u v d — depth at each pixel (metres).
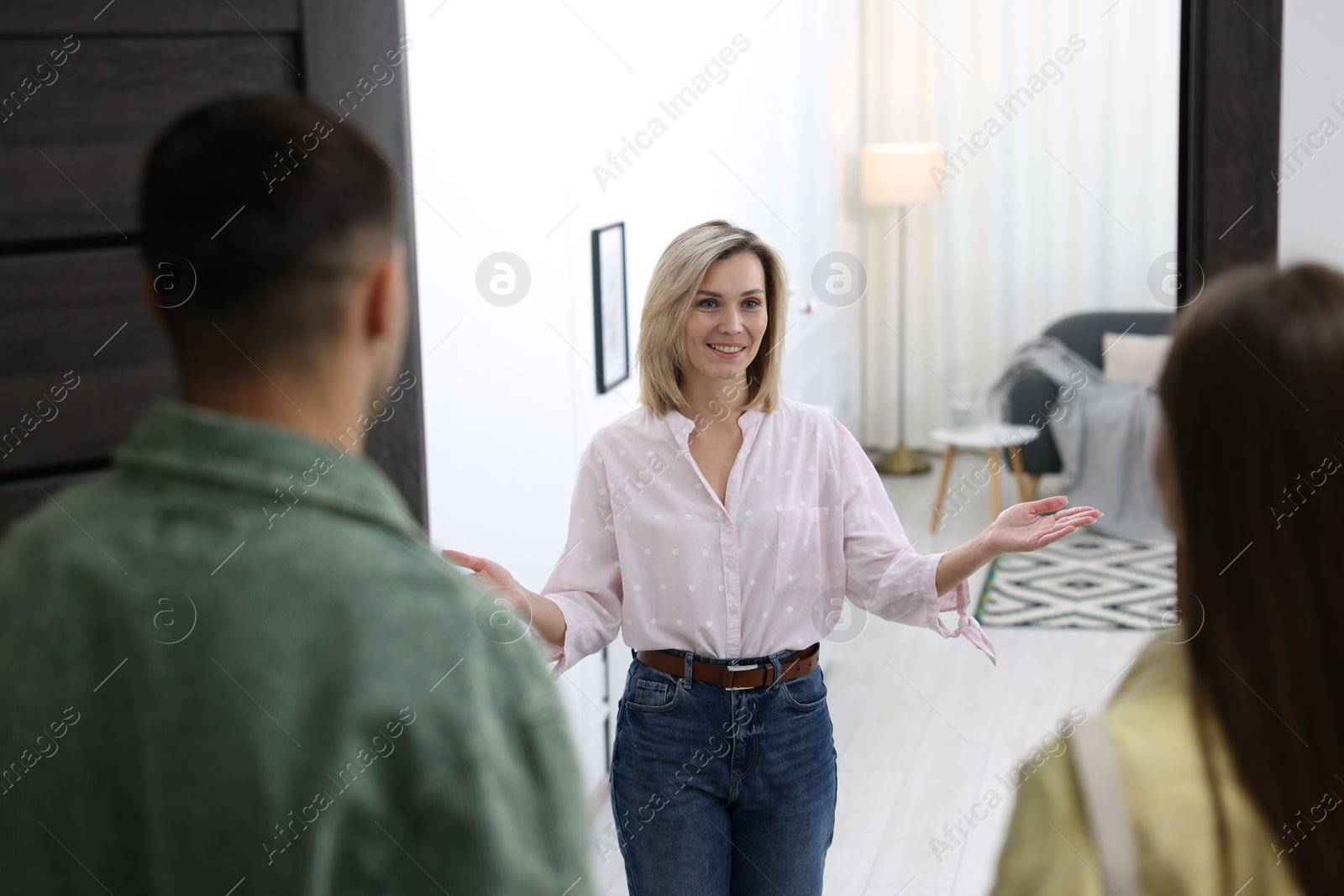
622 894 2.63
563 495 2.91
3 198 1.08
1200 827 0.64
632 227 3.25
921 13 6.21
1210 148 1.60
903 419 6.46
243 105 0.67
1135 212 6.16
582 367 3.00
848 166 5.93
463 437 2.41
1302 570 0.63
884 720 3.54
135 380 1.17
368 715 0.62
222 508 0.65
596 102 2.98
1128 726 0.67
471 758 0.62
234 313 0.66
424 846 0.62
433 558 0.68
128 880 0.65
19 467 1.12
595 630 1.87
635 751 1.84
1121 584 4.53
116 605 0.65
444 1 2.26
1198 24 1.58
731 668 1.81
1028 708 3.57
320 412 0.68
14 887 0.65
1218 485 0.64
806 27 4.84
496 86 2.48
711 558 1.83
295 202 0.65
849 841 2.88
